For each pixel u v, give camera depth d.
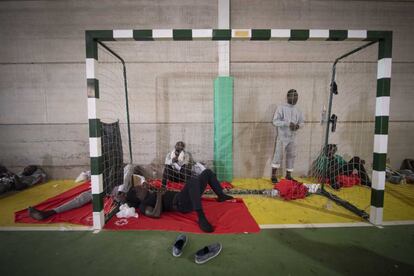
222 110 4.08
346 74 4.40
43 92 4.32
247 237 2.17
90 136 2.29
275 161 4.05
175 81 4.32
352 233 2.24
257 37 2.37
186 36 2.34
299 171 4.49
